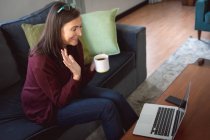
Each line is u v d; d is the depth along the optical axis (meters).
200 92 1.53
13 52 1.97
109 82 1.91
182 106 1.34
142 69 2.45
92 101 1.50
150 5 5.27
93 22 2.15
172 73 2.63
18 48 1.96
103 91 1.64
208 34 3.45
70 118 1.49
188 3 4.89
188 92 1.37
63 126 1.54
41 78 1.38
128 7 4.87
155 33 3.75
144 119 1.37
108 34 2.13
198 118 1.33
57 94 1.41
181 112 1.30
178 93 1.55
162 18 4.38
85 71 1.71
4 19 2.95
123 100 1.60
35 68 1.38
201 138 1.20
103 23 2.15
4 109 1.66
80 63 1.67
